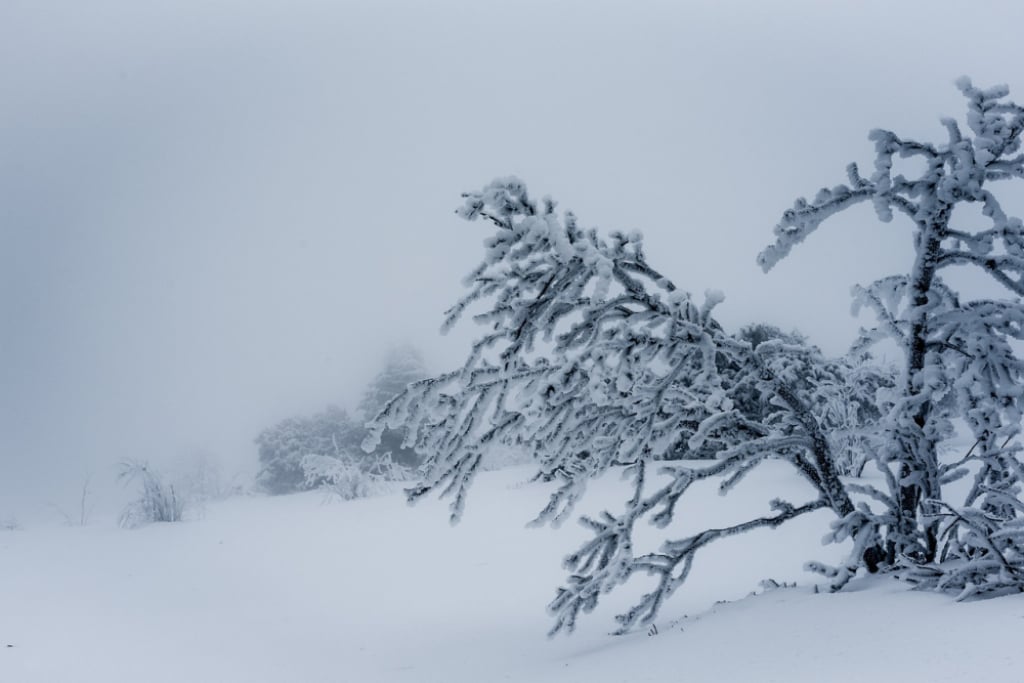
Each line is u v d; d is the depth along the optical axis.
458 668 4.52
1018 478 4.65
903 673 2.58
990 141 4.66
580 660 4.05
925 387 4.66
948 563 4.23
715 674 3.02
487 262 4.28
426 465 4.41
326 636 5.79
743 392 5.09
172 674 4.77
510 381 4.41
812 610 3.80
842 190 4.85
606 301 4.47
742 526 4.77
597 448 4.62
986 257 4.76
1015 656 2.54
